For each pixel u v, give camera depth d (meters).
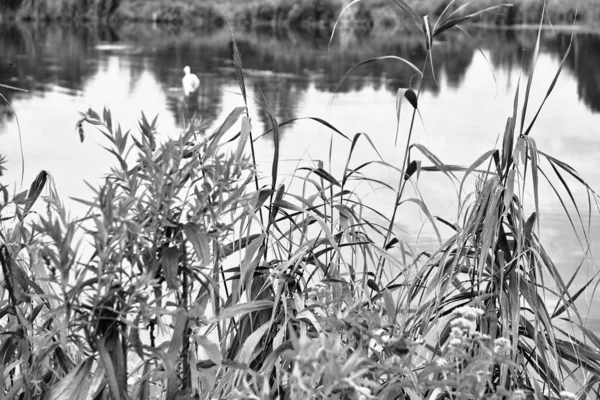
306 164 5.76
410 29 23.34
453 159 6.68
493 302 1.47
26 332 1.21
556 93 11.20
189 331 1.20
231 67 13.38
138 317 1.03
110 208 0.95
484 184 1.52
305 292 1.48
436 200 4.64
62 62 13.52
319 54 16.03
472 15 1.59
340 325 1.07
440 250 1.54
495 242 1.45
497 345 1.03
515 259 1.47
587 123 8.77
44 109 8.73
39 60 13.69
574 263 3.64
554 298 2.99
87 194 5.00
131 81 11.38
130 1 24.77
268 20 24.64
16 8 23.92
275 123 1.53
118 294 1.03
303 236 1.62
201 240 1.02
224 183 1.08
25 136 7.17
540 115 9.32
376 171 5.85
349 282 1.52
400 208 4.41
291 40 19.25
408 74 13.33
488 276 1.56
